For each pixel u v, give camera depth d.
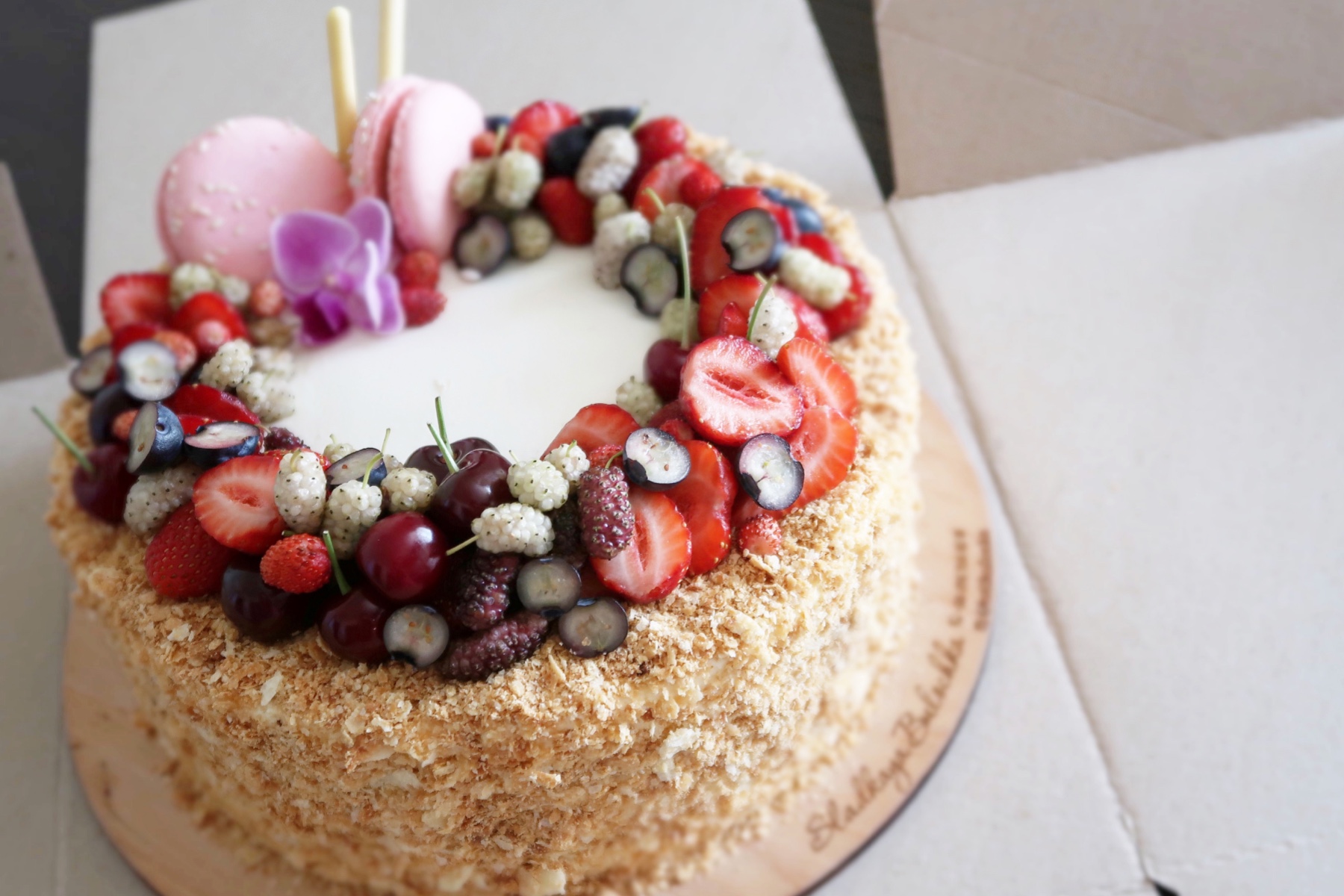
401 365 0.46
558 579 0.40
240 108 0.63
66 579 0.52
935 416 0.54
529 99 0.63
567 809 0.41
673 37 0.65
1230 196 0.59
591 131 0.49
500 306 0.48
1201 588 0.51
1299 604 0.50
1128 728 0.48
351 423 0.45
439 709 0.39
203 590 0.42
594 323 0.47
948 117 0.62
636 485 0.41
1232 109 0.61
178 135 0.63
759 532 0.42
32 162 0.62
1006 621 0.50
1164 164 0.61
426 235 0.48
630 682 0.40
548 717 0.39
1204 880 0.45
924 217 0.60
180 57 0.65
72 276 0.59
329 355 0.47
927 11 0.64
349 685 0.40
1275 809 0.46
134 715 0.48
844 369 0.46
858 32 0.65
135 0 0.67
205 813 0.46
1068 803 0.47
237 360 0.45
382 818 0.41
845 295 0.46
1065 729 0.48
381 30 0.49
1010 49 0.63
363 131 0.48
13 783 0.48
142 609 0.42
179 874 0.45
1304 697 0.48
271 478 0.41
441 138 0.48
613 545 0.40
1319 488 0.52
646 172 0.49
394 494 0.41
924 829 0.47
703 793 0.43
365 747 0.40
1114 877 0.46
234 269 0.48
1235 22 0.61
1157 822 0.46
